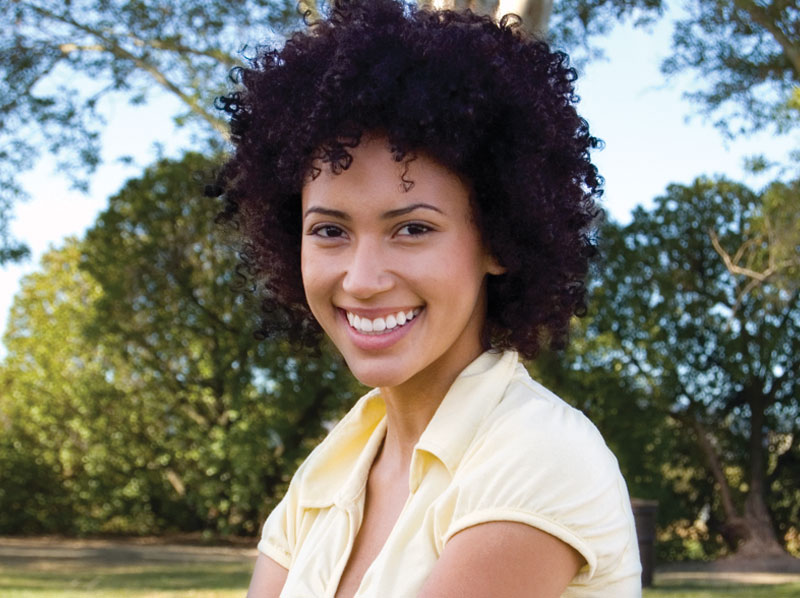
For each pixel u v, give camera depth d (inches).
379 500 56.2
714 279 750.5
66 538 772.6
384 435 59.1
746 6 322.7
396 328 50.7
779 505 793.6
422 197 50.2
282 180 55.1
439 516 47.5
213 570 534.0
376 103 49.6
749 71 361.7
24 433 799.1
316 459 61.1
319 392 746.8
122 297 738.8
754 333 759.1
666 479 757.3
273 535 63.0
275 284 66.5
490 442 48.0
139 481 775.1
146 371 762.8
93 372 774.5
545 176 55.6
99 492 781.3
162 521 797.2
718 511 778.8
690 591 460.1
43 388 791.7
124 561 595.2
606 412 687.7
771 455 796.0
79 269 746.8
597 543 45.7
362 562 54.5
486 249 54.9
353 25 52.9
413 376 55.1
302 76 55.4
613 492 47.1
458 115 50.4
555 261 56.9
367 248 50.3
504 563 44.3
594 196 61.1
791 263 530.9
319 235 51.9
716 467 757.9
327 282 51.6
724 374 764.6
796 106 357.7
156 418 770.8
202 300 745.0
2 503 789.2
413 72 51.2
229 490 755.4
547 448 46.1
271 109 57.1
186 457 763.4
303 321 69.2
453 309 51.4
